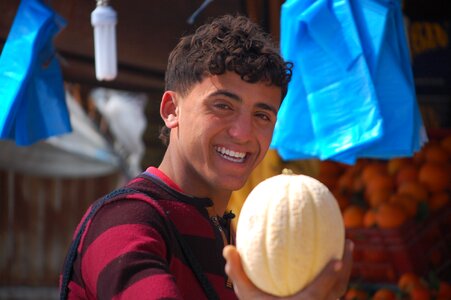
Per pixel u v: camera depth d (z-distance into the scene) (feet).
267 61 5.52
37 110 10.03
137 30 12.35
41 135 10.08
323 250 4.43
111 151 31.12
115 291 4.71
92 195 34.83
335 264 4.39
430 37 14.96
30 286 34.58
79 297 5.35
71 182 34.76
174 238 5.35
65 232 34.86
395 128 8.29
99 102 30.14
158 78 13.56
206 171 5.60
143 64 12.85
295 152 8.90
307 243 4.40
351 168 14.76
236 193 13.52
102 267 4.91
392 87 8.35
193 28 13.03
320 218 4.49
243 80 5.47
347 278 4.57
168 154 5.97
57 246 34.83
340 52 8.37
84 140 30.86
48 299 34.47
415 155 14.05
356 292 12.73
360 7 8.41
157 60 12.91
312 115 8.42
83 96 29.30
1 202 34.47
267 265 4.41
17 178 34.53
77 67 12.34
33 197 34.71
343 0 8.39
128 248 4.89
